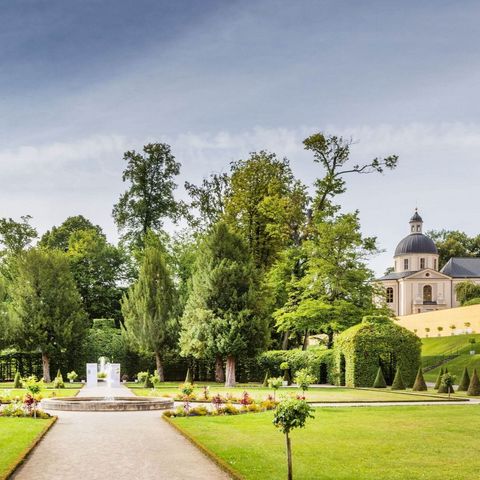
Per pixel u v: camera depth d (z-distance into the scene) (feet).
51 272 181.16
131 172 223.10
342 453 53.57
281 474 44.93
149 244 210.18
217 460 49.70
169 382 184.65
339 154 188.14
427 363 211.61
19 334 175.52
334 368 167.53
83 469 47.65
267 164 196.54
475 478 44.27
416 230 398.83
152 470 47.26
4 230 232.32
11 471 45.44
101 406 92.48
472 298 333.01
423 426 71.26
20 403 82.48
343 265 178.09
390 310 180.55
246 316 157.99
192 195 210.59
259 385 163.12
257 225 194.39
